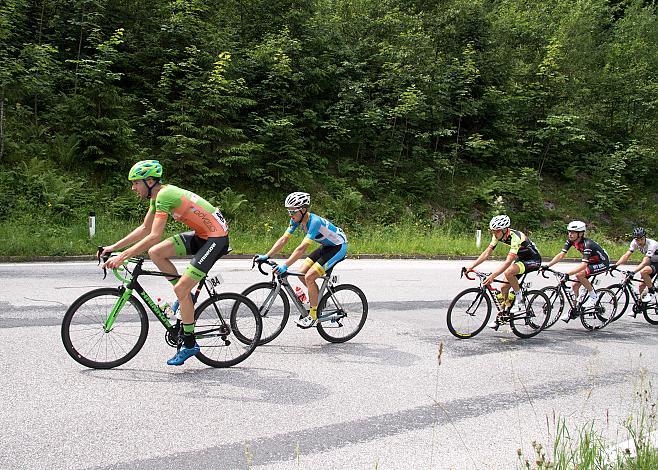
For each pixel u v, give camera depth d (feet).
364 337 20.80
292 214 18.65
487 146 72.79
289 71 58.18
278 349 18.56
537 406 14.58
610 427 13.33
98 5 52.26
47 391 13.41
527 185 72.90
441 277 37.88
